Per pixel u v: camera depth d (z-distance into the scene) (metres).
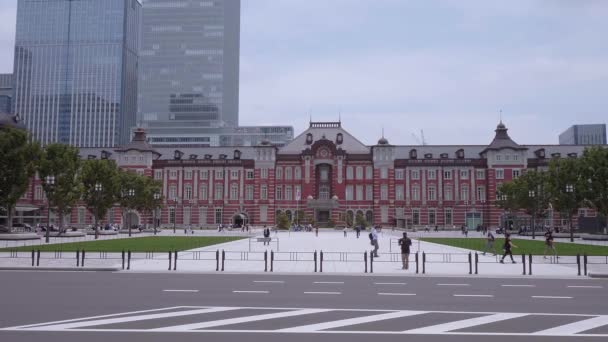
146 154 117.31
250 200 117.69
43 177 62.22
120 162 117.38
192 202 118.50
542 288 24.06
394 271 30.88
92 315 16.84
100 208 74.25
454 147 119.44
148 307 18.34
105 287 23.28
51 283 24.56
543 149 112.56
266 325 15.54
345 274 29.16
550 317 17.05
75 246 50.78
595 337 14.34
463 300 20.41
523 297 21.28
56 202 62.91
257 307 18.52
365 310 18.06
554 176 75.81
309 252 44.12
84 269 30.72
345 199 116.25
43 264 33.09
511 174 111.12
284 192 117.44
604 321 16.45
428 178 115.50
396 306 18.92
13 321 15.85
